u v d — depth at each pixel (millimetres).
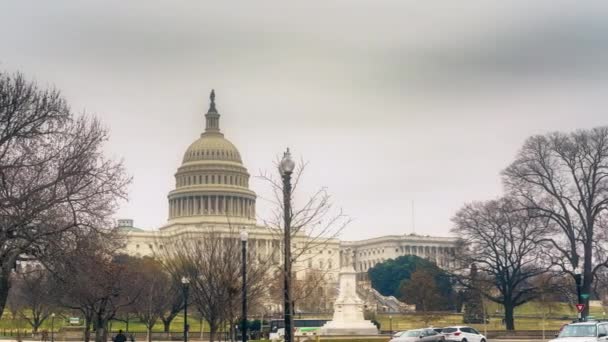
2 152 50188
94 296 68062
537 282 125938
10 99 49906
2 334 125125
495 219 109750
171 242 153750
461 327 70250
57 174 49969
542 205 100125
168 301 114750
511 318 110875
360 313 97500
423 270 165625
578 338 41156
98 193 50250
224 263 63875
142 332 120625
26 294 100000
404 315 158625
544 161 98500
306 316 146750
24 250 47875
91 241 53938
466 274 119625
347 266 98938
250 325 100062
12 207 47688
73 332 120312
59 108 52750
